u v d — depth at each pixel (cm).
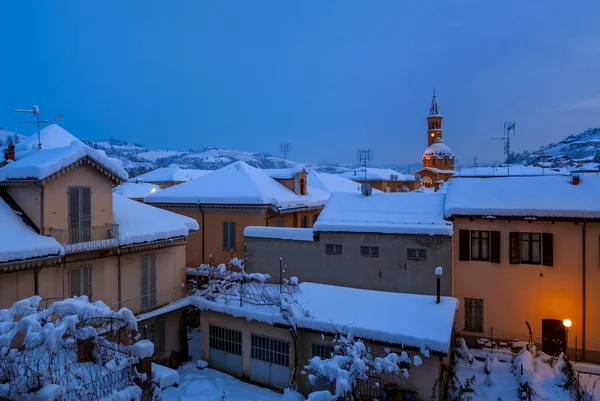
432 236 1808
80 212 1497
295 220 2686
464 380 1506
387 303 1530
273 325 1514
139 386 951
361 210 2039
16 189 1455
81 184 1503
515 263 1781
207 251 2495
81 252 1435
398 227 1841
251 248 2116
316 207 2889
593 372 1595
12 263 1219
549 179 1947
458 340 1728
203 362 1728
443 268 1798
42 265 1341
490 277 1820
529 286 1769
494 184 1984
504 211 1756
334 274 1953
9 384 772
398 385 1312
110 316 922
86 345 934
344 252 1938
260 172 2856
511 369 1538
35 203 1400
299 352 1478
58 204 1430
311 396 959
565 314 1720
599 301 1677
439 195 2094
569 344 1711
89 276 1509
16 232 1315
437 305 1502
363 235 1908
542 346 1745
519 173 5838
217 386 1550
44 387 756
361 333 1327
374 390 1334
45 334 780
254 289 1775
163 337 1786
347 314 1441
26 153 1661
